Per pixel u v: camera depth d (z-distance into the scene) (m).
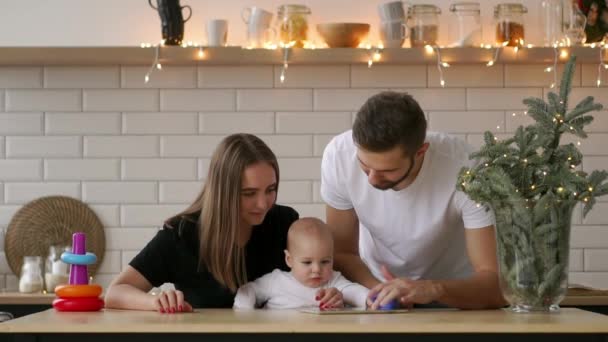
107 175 4.65
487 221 2.88
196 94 4.65
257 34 4.47
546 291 2.51
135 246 4.64
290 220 3.17
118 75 4.66
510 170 2.56
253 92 4.65
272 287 3.02
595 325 2.16
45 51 4.41
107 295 2.80
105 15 4.68
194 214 3.01
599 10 4.59
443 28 4.66
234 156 2.89
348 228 3.17
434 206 2.95
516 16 4.47
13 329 2.22
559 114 2.57
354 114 4.64
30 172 4.65
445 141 2.98
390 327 2.17
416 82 4.65
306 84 4.65
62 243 4.61
